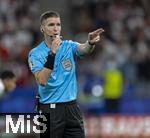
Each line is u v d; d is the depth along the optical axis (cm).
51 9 6662
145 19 6525
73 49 2108
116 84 4988
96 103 5050
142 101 5097
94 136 4388
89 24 6475
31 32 6247
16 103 4900
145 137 4419
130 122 4441
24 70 5628
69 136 2078
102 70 5741
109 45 6047
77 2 6700
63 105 2055
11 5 6475
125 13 6556
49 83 2044
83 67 5741
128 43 6194
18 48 5947
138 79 5769
